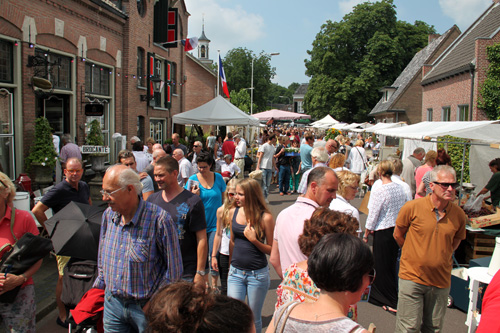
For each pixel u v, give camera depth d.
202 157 4.88
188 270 3.61
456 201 7.21
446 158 6.89
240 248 3.76
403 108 32.25
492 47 16.80
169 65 18.70
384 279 4.87
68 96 10.69
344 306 1.73
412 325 3.51
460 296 4.89
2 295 3.09
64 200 4.62
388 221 4.78
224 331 1.37
